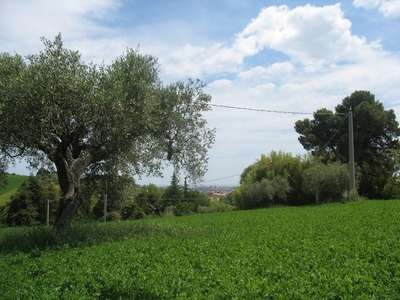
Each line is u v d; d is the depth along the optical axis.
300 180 52.88
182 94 19.25
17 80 13.62
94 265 10.51
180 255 11.57
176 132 19.05
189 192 74.06
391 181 50.16
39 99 13.85
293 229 17.45
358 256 10.20
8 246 15.09
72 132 15.65
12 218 50.19
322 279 7.93
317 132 56.38
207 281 8.30
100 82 16.11
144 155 17.50
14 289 8.77
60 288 8.68
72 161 17.48
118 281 8.59
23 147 15.62
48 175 21.08
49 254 12.72
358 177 49.25
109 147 15.84
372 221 18.03
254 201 54.44
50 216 53.69
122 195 22.41
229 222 25.22
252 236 15.69
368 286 7.39
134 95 16.52
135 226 19.80
